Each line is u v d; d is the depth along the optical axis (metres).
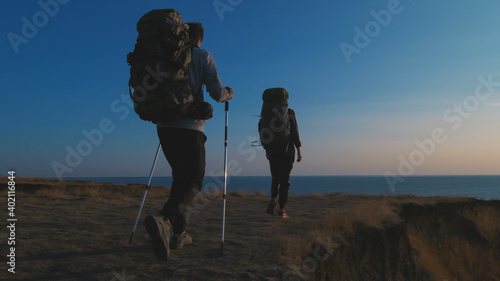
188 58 2.82
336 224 4.52
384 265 4.50
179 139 2.95
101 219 5.31
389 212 5.80
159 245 2.73
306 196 12.02
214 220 5.61
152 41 2.76
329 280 3.35
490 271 7.69
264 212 6.93
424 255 7.03
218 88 3.00
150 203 7.98
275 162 6.19
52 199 8.00
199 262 2.96
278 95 6.00
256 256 3.17
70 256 3.07
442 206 8.77
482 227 8.85
